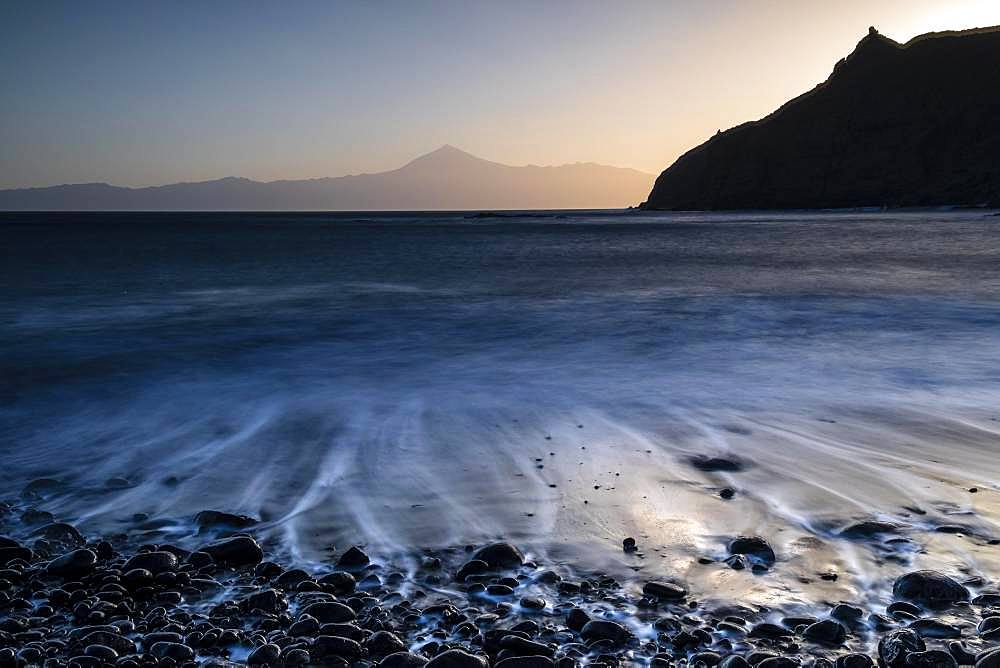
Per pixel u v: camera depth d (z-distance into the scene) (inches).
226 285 1075.3
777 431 285.4
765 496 213.6
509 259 1704.0
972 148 6737.2
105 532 199.2
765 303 783.1
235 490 227.9
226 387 388.8
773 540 183.0
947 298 796.6
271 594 155.9
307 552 182.4
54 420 321.7
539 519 199.3
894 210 6486.2
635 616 147.6
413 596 158.4
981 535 183.0
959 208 6028.5
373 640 138.2
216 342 554.3
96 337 581.6
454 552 180.4
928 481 223.8
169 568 171.2
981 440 267.7
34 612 154.9
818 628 139.2
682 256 1734.7
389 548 183.5
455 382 395.2
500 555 173.0
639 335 572.1
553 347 518.6
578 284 1061.8
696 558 173.9
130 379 413.4
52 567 172.6
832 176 7465.6
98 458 265.0
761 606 150.6
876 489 217.6
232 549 178.9
